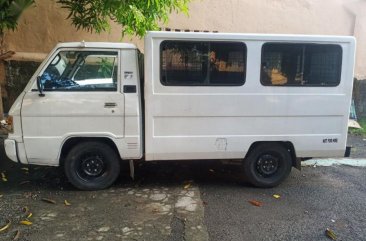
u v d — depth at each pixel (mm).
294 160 5254
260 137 5031
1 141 6992
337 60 5020
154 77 4742
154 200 4703
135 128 4793
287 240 3799
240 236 3854
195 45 4766
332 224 4176
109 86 4762
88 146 4867
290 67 4953
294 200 4840
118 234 3836
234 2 9000
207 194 4977
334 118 5125
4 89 8555
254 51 4852
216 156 5023
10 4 5164
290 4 9172
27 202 4582
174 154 4930
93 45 4750
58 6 8523
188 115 4855
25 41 8594
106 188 5035
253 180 5215
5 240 3666
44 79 4699
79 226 3988
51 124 4676
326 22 9312
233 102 4898
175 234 3855
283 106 4992
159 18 6715
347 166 6348
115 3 5297
